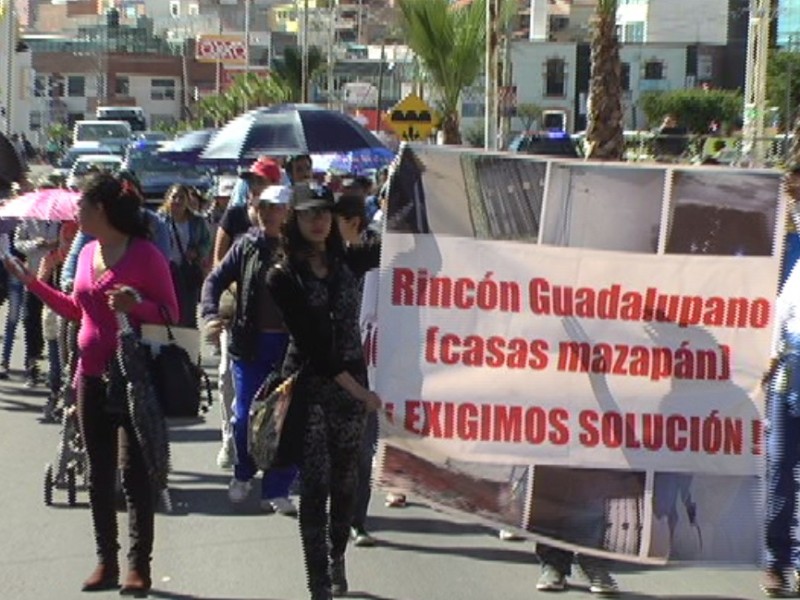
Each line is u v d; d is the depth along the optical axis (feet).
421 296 25.39
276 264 23.84
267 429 23.91
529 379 25.40
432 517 32.99
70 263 34.40
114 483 26.12
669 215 25.18
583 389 25.35
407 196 25.36
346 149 57.62
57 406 44.45
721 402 25.35
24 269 25.40
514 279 25.34
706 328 25.30
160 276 24.85
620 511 25.41
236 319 31.65
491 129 83.35
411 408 25.44
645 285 25.23
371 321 26.81
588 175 25.20
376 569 28.17
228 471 37.37
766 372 25.25
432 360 25.43
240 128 57.72
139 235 24.98
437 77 97.81
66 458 33.78
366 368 24.72
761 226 25.17
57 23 529.45
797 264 25.40
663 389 25.38
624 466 25.38
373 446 29.55
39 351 51.70
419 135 96.89
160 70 382.63
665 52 254.27
